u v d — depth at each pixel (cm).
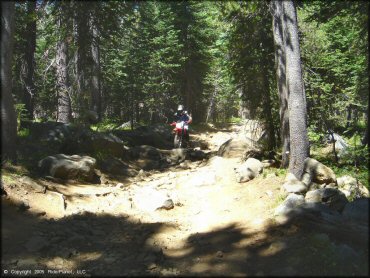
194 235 694
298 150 920
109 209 859
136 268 562
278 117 1367
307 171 890
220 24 1360
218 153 1478
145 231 723
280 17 1105
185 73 2847
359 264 475
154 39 2555
